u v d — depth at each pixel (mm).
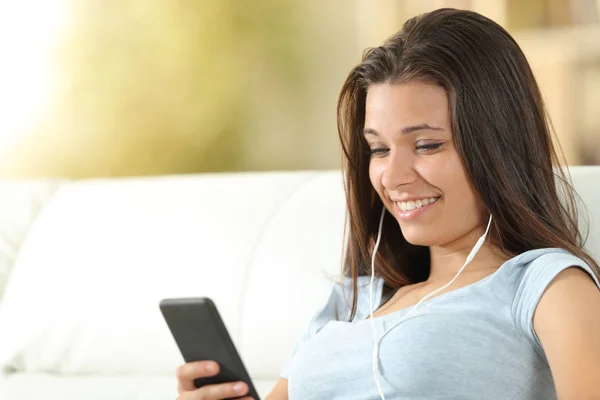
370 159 2887
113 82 7301
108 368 3936
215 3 7125
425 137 2555
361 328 2625
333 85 6871
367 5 6523
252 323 3654
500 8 5715
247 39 7078
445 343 2420
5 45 7367
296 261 3652
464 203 2590
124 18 7281
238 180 4090
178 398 2562
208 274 3818
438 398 2383
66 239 4219
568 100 5547
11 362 4070
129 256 4012
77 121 7344
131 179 4379
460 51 2547
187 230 3965
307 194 3848
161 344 3832
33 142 7395
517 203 2523
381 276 2957
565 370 2205
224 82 7148
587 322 2244
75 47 7328
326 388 2578
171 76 7238
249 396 2529
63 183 4723
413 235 2641
